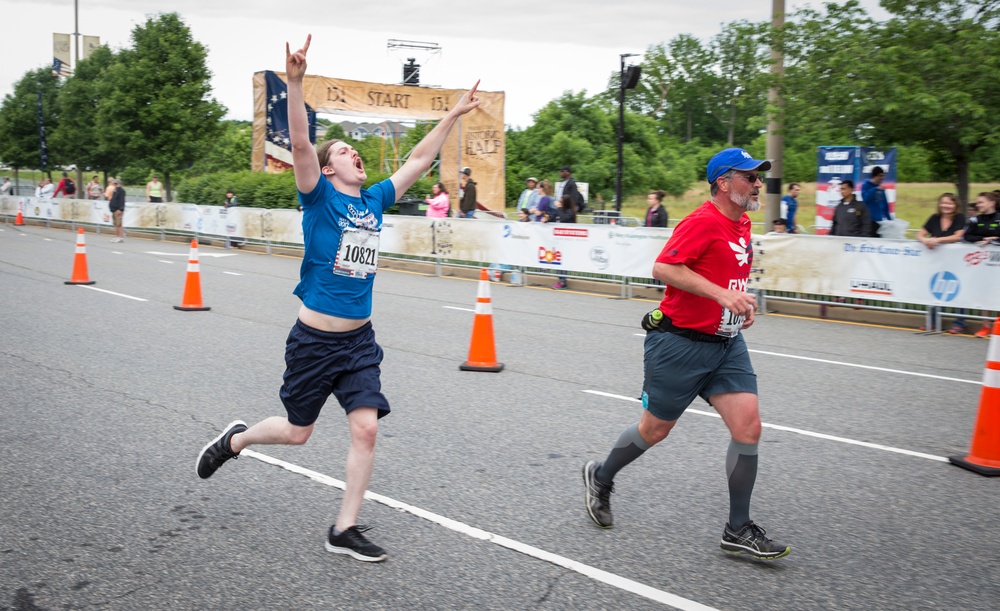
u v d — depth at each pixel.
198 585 3.62
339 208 3.79
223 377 7.54
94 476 4.96
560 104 39.53
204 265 17.78
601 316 11.67
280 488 4.80
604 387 7.39
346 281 3.84
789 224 14.06
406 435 5.89
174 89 31.73
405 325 10.64
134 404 6.60
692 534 4.21
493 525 4.30
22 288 13.56
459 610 3.41
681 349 3.87
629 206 37.06
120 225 24.39
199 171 44.03
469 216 17.16
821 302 11.73
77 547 3.99
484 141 27.03
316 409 4.00
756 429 3.87
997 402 5.24
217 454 4.32
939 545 4.10
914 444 5.83
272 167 24.23
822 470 5.26
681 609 3.43
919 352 9.31
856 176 13.55
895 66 12.10
